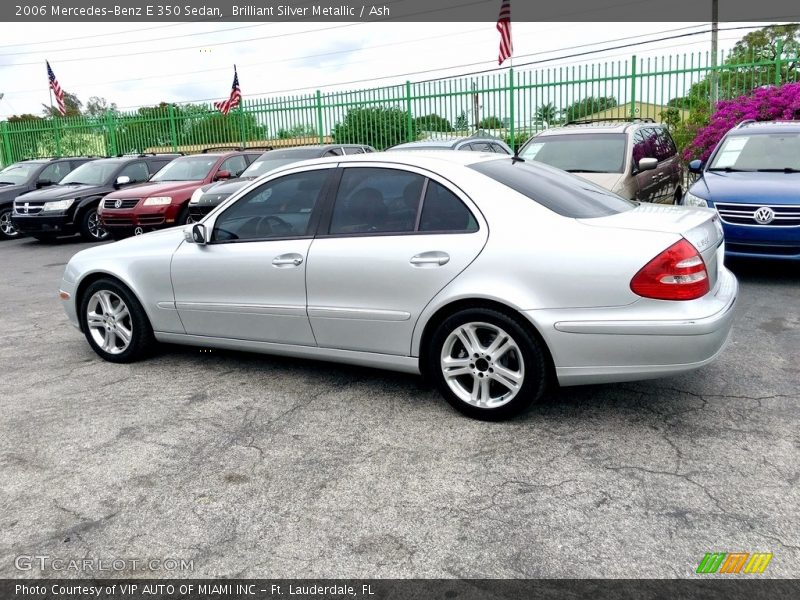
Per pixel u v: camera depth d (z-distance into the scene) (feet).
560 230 12.50
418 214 13.75
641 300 11.82
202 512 10.59
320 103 62.28
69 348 19.75
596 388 14.87
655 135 35.04
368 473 11.59
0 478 11.89
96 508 10.82
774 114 39.19
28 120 83.56
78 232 44.78
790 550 9.08
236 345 16.30
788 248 22.66
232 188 34.94
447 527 9.92
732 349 17.10
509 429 13.03
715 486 10.69
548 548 9.32
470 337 13.19
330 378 16.21
